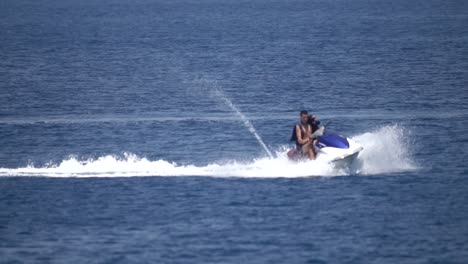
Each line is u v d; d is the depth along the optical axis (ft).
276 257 217.77
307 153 299.79
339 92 542.16
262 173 302.04
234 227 242.37
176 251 223.10
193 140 380.58
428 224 244.42
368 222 246.06
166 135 394.73
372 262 213.87
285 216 252.01
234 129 408.46
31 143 380.17
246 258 217.15
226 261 214.90
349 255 219.00
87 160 341.82
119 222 249.75
